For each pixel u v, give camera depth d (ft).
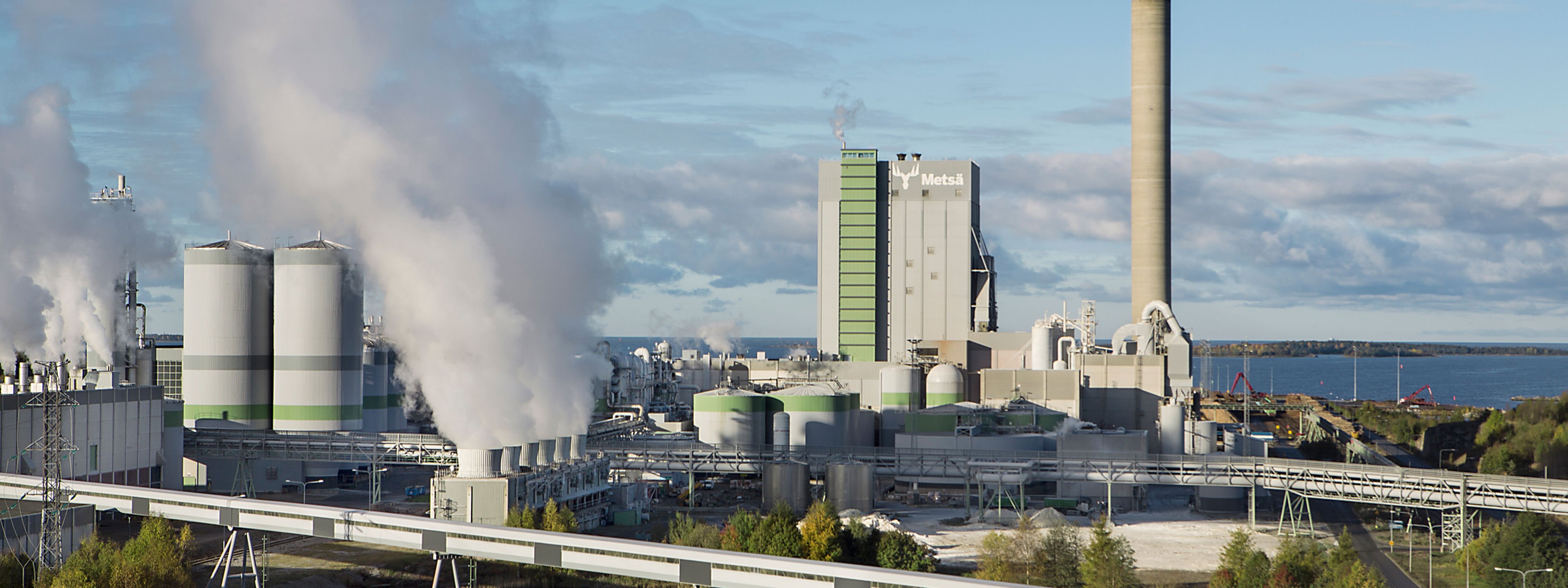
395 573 337.93
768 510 442.50
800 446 538.88
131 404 415.44
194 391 498.69
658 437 515.50
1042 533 382.83
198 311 498.69
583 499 408.67
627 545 266.98
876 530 343.87
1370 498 419.74
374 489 452.76
